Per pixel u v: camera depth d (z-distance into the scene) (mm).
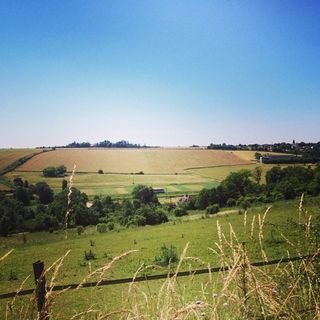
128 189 157625
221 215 85750
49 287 1815
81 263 41188
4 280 36500
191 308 1794
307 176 95562
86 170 192750
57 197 93688
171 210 118188
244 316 1941
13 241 78250
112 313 1832
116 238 69375
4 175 177375
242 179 113000
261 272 2127
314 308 2025
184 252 2170
